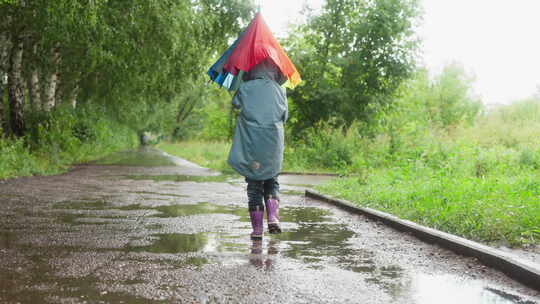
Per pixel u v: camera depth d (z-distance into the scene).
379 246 5.01
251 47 5.34
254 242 5.11
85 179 13.50
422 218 6.21
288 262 4.24
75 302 3.09
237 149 5.26
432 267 4.12
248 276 3.77
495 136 17.94
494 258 4.08
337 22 22.88
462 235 5.25
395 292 3.39
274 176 5.28
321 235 5.61
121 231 5.61
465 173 11.06
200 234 5.51
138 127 64.31
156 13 16.86
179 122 69.69
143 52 18.06
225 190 10.99
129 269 3.92
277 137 5.24
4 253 4.41
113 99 27.70
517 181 8.70
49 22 15.07
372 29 22.08
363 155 18.39
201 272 3.86
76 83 26.41
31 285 3.44
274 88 5.30
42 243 4.88
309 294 3.34
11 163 13.98
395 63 22.23
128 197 9.25
